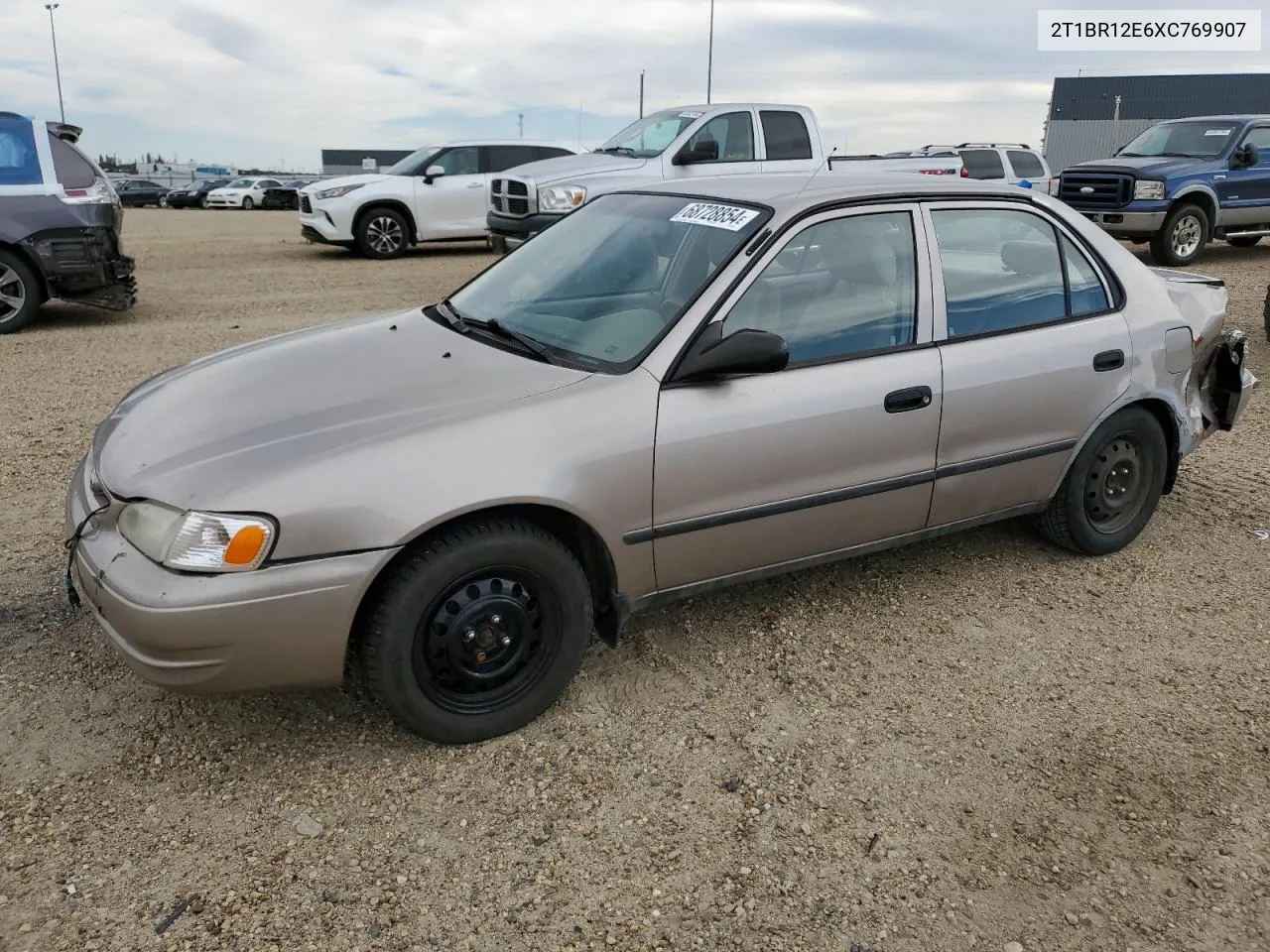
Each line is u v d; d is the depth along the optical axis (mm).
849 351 3498
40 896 2463
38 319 10438
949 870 2635
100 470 3031
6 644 3580
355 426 2879
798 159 11938
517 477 2861
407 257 17031
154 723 3164
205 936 2363
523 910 2471
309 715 3229
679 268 3479
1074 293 4098
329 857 2629
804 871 2619
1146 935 2441
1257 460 5809
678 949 2367
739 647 3703
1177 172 13445
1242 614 3996
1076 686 3484
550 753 3072
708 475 3205
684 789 2918
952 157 15391
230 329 9844
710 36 27828
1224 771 3039
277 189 44656
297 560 2660
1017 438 3910
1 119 9258
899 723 3258
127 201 48688
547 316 3607
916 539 3865
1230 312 9914
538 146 17391
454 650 2949
